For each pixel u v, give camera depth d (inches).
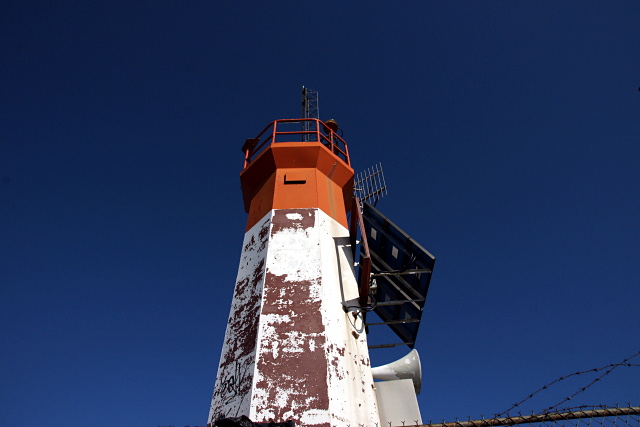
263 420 363.9
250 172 613.9
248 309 461.4
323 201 562.9
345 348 435.5
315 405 372.2
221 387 415.2
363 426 391.5
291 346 413.7
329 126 690.8
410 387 460.1
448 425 311.1
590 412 299.3
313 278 471.5
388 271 592.4
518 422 304.2
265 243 513.3
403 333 625.6
